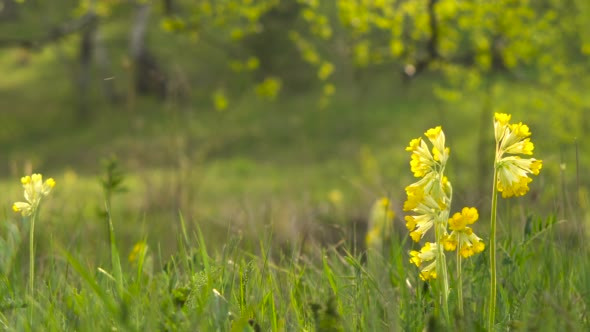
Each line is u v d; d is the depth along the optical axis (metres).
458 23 15.95
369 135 37.12
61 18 37.66
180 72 11.87
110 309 2.42
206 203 17.66
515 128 2.60
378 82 43.75
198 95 45.88
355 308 2.86
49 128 47.78
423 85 41.78
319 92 45.41
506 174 2.60
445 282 2.71
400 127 37.25
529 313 2.72
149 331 2.51
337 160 33.09
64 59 53.03
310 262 3.68
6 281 3.21
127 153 38.41
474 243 2.65
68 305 3.01
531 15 14.90
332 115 41.06
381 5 15.23
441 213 2.69
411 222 2.71
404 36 15.98
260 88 16.31
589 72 16.38
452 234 2.67
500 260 3.40
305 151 35.41
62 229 4.20
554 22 16.12
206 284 2.77
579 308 3.06
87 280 2.37
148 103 47.97
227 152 35.78
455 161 4.18
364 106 41.00
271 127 39.84
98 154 39.94
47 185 3.15
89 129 46.50
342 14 15.27
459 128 32.25
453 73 16.56
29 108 51.03
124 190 4.56
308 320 2.91
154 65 49.06
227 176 29.95
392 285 3.38
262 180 29.05
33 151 42.81
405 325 2.73
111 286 3.08
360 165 29.50
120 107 48.97
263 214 4.22
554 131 15.73
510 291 3.09
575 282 3.29
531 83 16.55
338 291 3.06
